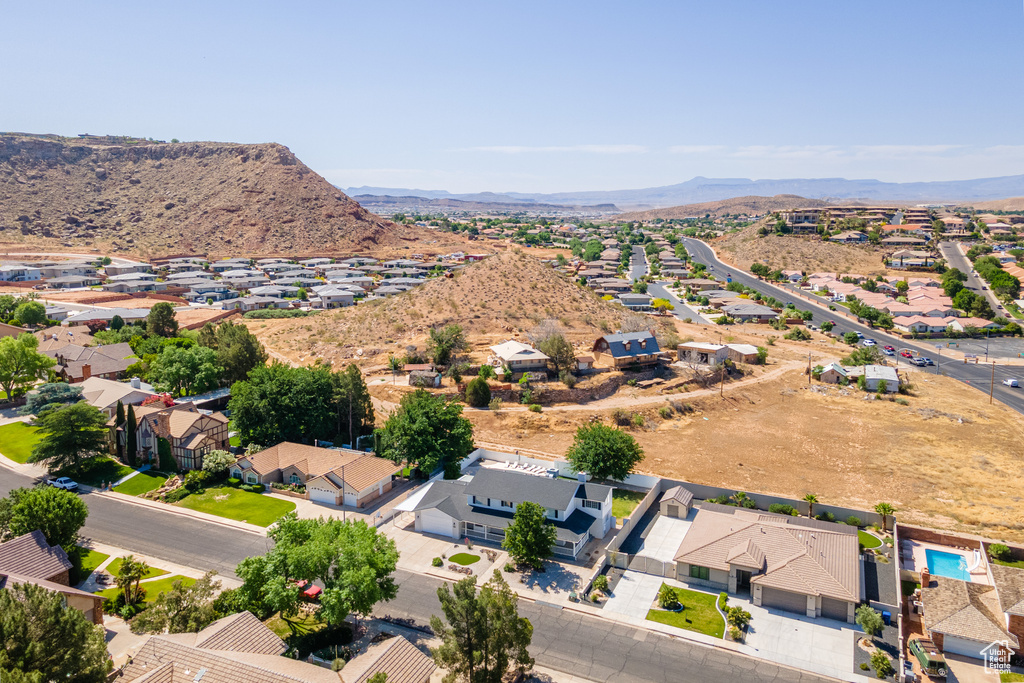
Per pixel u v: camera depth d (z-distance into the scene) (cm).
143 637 5216
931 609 5394
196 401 10994
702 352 13762
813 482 8931
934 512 7969
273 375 9644
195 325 17425
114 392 10112
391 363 12406
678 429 11069
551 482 7400
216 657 4078
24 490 6444
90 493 8069
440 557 6681
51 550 5706
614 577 6344
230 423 9975
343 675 4069
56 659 4000
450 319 14700
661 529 7444
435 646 5184
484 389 11188
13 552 5412
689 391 12550
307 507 7781
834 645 5309
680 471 9294
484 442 10200
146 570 5797
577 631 5484
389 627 5472
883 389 13250
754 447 10319
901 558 6656
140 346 13450
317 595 5788
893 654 5181
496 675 4494
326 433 9612
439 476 8650
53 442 8281
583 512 7238
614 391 12150
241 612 4662
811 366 14975
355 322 15125
